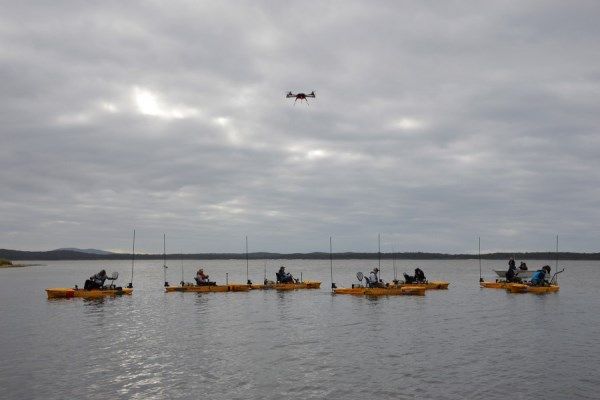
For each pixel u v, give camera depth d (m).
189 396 19.39
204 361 24.55
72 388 20.33
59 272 154.75
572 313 40.97
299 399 19.08
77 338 30.50
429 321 36.81
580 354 26.03
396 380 21.41
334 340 29.72
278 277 65.69
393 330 33.03
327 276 112.06
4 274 137.00
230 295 57.34
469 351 26.70
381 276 118.62
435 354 26.00
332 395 19.53
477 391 20.03
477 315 39.91
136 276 122.19
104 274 57.97
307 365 23.77
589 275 115.25
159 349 27.28
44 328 34.16
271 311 42.75
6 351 26.86
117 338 30.48
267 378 21.66
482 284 67.50
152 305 47.62
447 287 66.12
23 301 51.84
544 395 19.58
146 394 19.62
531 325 35.00
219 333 32.16
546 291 59.41
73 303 49.69
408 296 54.94
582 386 20.64
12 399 19.05
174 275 129.38
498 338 30.30
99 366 23.61
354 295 56.22
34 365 23.80
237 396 19.39
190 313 41.78
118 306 46.94
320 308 44.59
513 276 65.69
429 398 19.23
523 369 23.11
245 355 25.80
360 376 21.97
